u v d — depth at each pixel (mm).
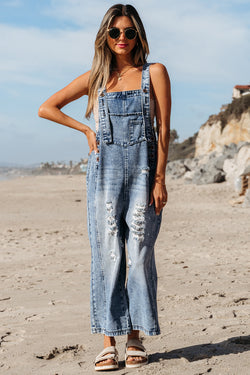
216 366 2861
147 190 2969
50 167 140250
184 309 4348
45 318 4312
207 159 40156
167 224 13047
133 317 2982
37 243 10219
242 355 3033
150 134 2982
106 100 2967
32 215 16672
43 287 5730
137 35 3006
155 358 3078
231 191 24531
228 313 4129
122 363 3057
